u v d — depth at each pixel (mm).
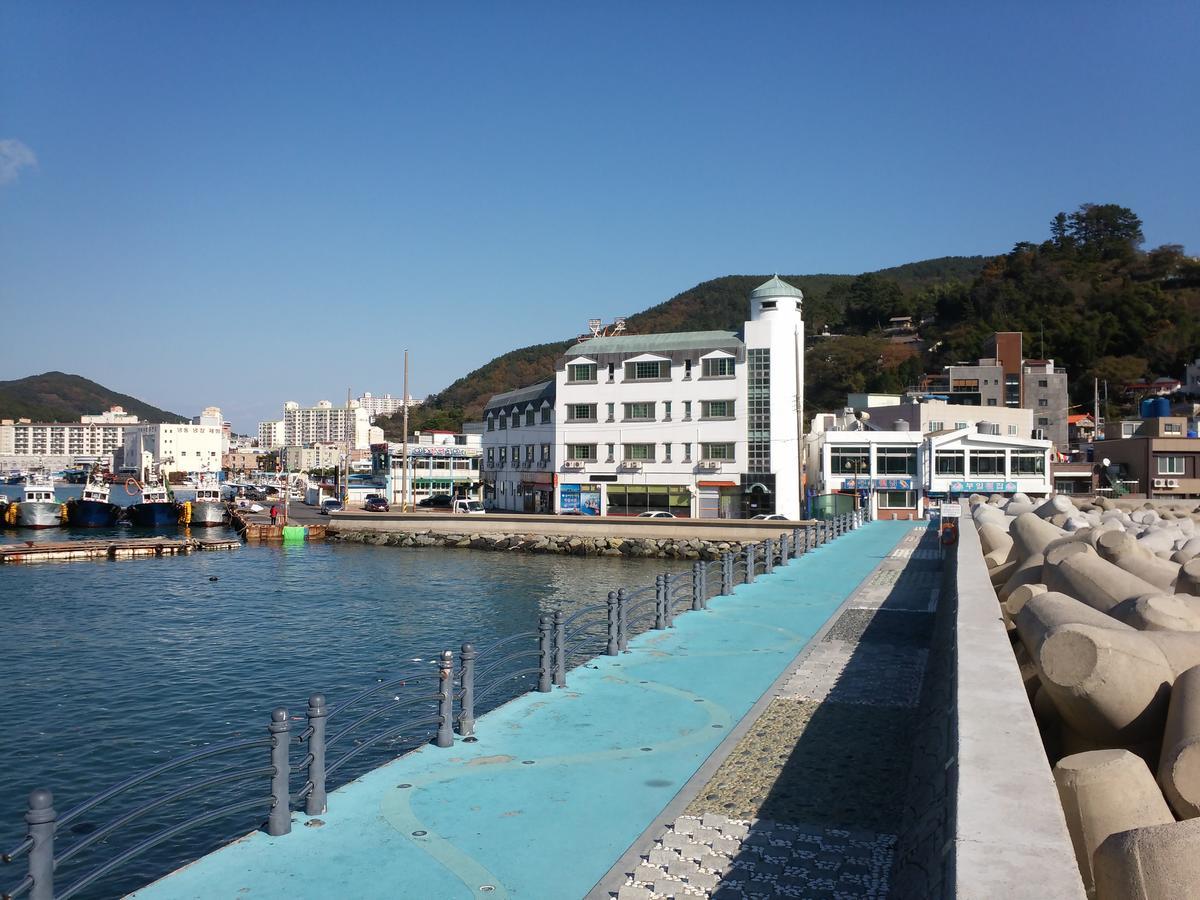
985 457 61344
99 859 15062
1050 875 2674
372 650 30688
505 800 7949
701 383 66375
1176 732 4625
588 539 61438
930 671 11609
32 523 84188
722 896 6156
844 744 9531
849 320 157750
